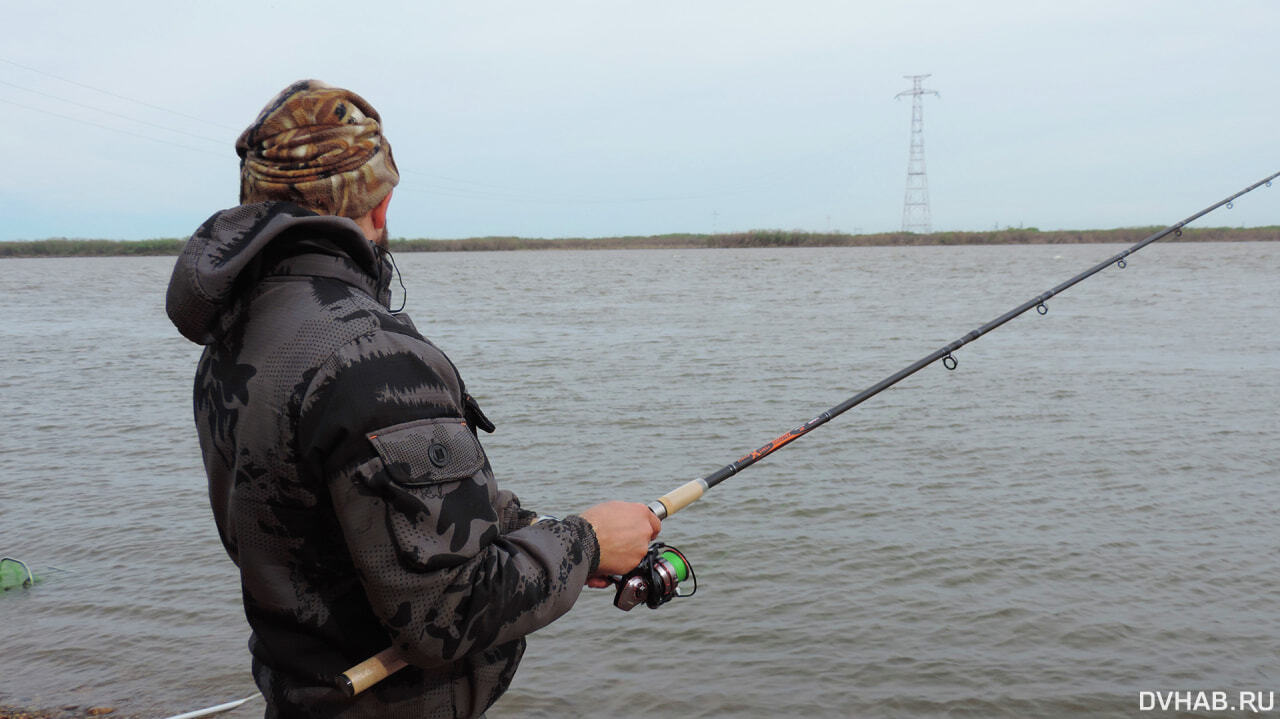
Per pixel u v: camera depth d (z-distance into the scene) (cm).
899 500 877
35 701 538
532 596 148
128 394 1538
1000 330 2286
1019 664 566
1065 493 894
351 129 155
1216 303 2964
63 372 1797
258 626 154
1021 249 11375
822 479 946
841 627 616
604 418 1263
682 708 525
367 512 134
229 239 145
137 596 681
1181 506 850
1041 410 1275
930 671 560
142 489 959
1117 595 658
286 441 138
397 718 153
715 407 1338
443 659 140
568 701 533
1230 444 1071
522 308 3200
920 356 1845
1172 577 688
